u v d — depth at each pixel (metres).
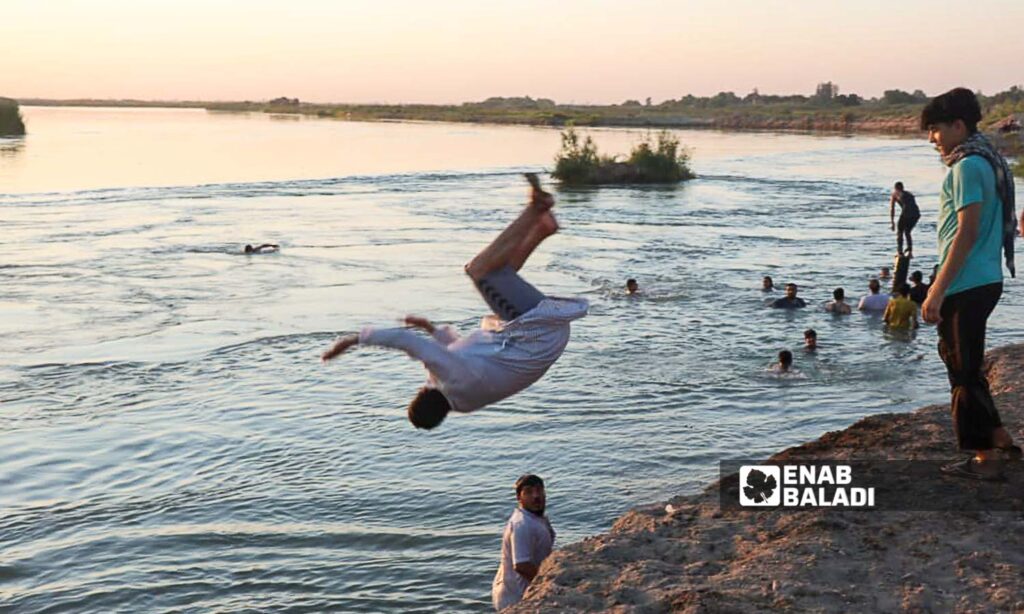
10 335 21.02
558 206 46.91
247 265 29.78
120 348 20.00
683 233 37.34
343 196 50.12
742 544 6.69
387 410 16.00
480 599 9.91
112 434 14.91
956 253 6.46
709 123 168.88
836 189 55.31
